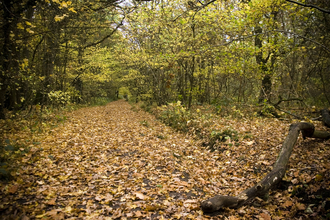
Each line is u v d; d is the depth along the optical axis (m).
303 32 12.20
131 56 16.81
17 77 8.72
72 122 11.30
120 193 4.21
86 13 10.36
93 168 5.40
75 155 6.18
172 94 18.45
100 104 27.28
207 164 6.09
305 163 4.77
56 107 13.25
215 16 10.34
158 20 10.77
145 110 19.94
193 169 5.79
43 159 5.44
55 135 8.06
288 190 4.15
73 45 16.89
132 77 22.61
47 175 4.59
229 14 10.27
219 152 6.92
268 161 5.38
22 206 3.36
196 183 4.91
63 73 16.11
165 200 4.04
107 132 9.73
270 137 6.83
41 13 10.23
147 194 4.24
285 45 10.51
